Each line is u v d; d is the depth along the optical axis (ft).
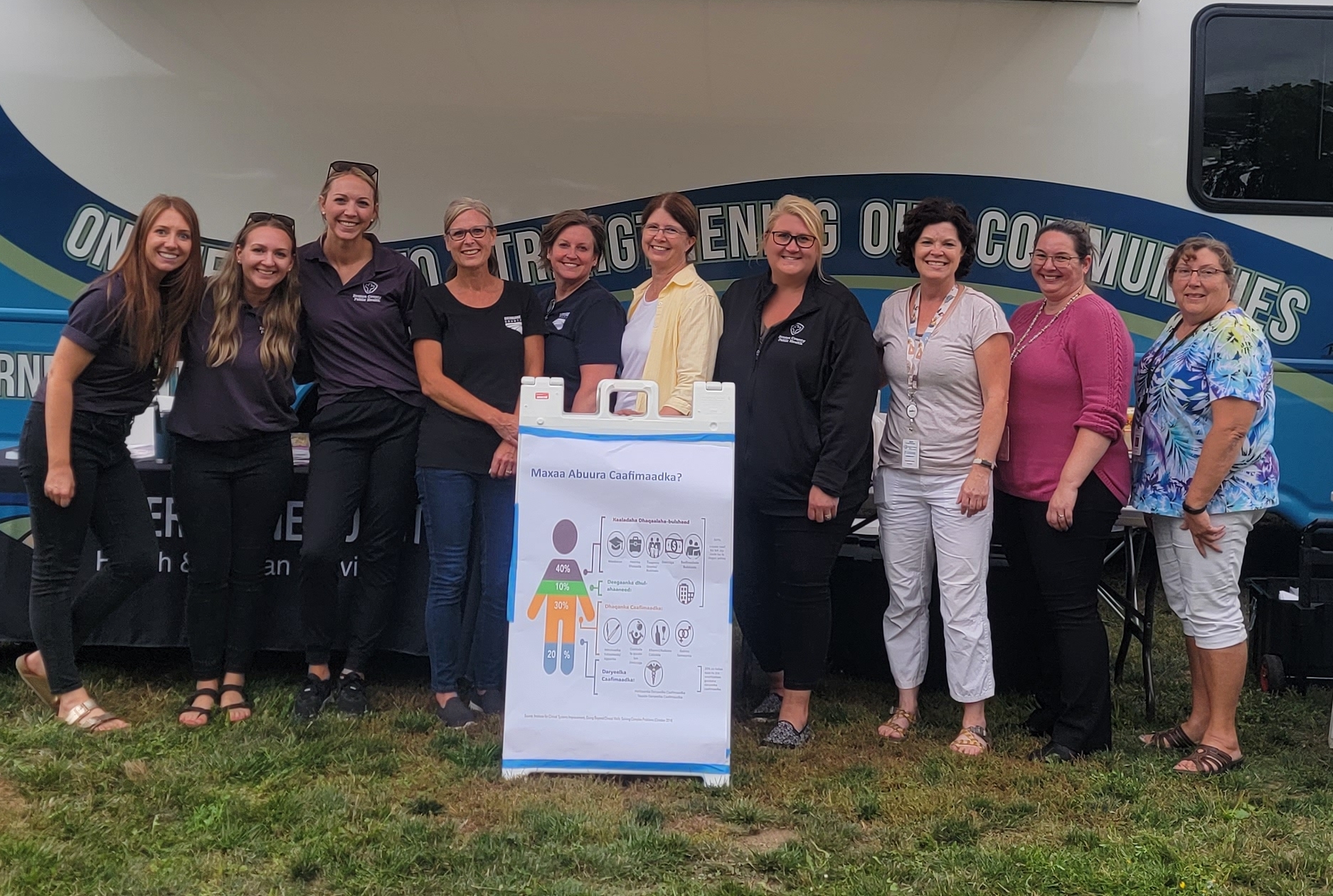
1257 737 13.16
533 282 16.74
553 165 16.57
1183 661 16.39
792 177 16.57
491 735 12.14
